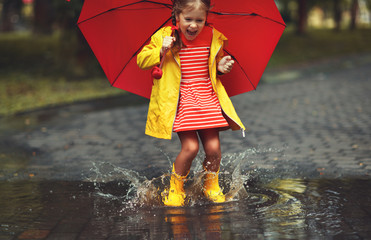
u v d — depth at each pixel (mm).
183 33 4367
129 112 11820
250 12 4551
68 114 11844
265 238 3539
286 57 27125
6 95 15430
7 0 27406
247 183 5340
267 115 10523
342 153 6859
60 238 3631
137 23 4602
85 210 4383
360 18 52312
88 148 7777
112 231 3773
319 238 3523
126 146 7855
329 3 40625
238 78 4820
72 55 19609
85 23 4469
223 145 7664
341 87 14883
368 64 22469
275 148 7312
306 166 6137
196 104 4371
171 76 4406
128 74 4723
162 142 8086
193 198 4656
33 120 11047
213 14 4594
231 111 4500
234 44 4715
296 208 4309
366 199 4586
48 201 4719
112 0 4438
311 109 11117
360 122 9312
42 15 28391
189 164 4484
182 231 3732
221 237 3580
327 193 4836
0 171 6188
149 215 4188
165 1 4523
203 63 4473
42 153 7457
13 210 4402
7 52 24281
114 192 5070
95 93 15961
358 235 3578
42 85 17625
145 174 5941
